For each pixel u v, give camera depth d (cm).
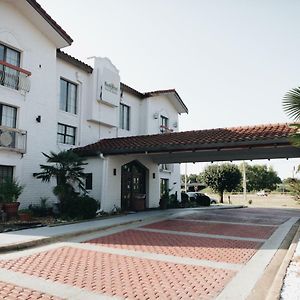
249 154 1764
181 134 1777
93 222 1326
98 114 1994
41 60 1652
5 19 1480
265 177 7469
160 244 933
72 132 1877
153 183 2195
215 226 1351
